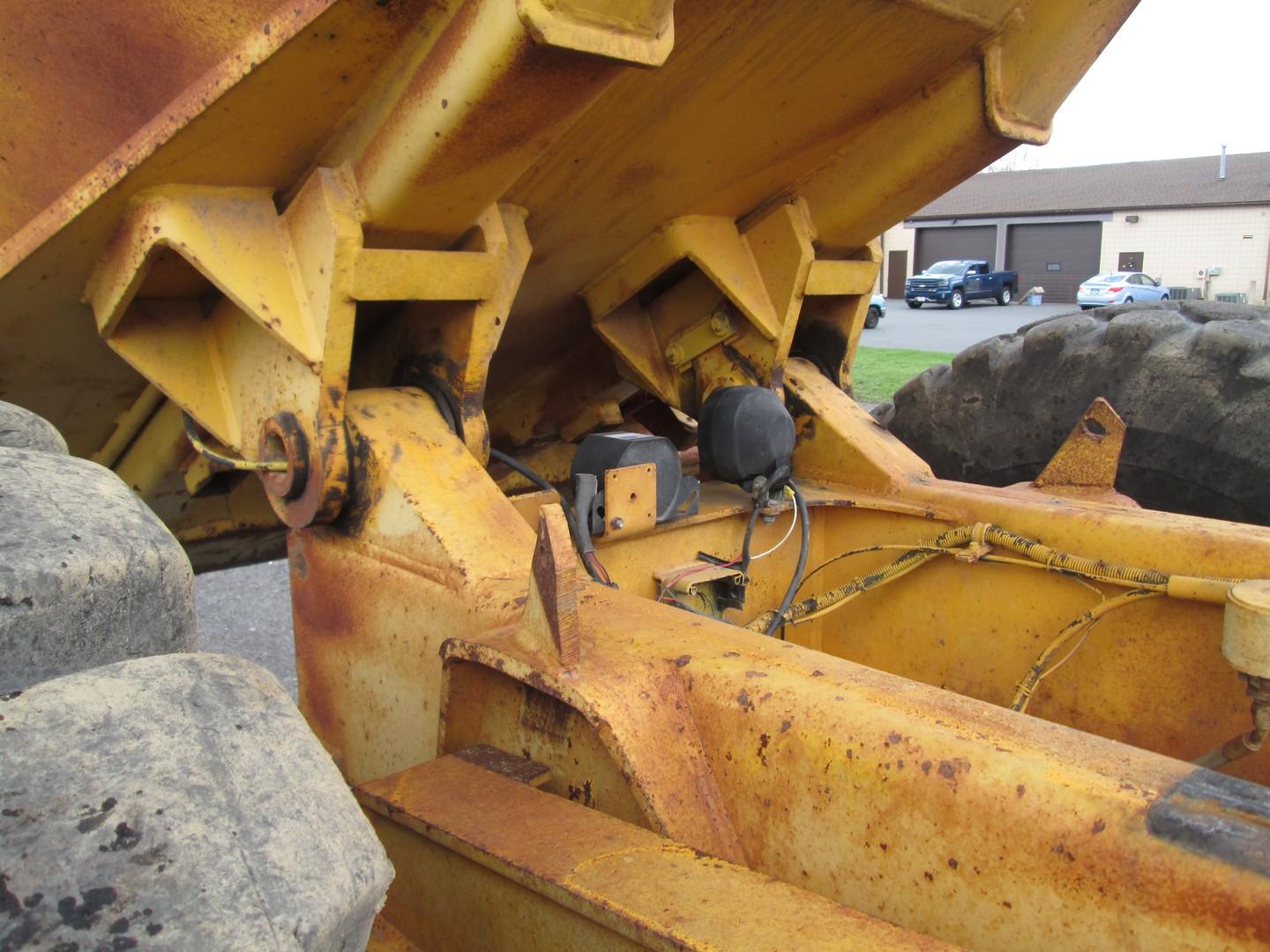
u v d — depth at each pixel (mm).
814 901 985
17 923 648
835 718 1104
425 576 1629
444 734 1461
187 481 2271
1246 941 807
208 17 1342
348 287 1589
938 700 1105
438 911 1256
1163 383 2412
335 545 1812
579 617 1365
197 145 1472
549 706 1312
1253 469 2264
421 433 1771
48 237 1608
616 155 1922
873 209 2342
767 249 2389
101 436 2262
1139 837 875
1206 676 1814
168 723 787
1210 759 1491
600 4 1252
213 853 714
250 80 1361
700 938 936
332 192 1554
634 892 1019
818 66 1908
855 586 2146
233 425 1869
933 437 2908
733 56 1765
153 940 657
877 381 10836
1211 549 1798
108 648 925
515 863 1097
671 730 1204
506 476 2885
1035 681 1828
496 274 1741
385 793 1274
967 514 2115
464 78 1328
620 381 2904
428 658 1614
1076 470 2129
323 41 1343
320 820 777
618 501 1955
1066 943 917
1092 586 1912
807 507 2193
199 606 4363
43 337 1847
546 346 2660
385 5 1318
